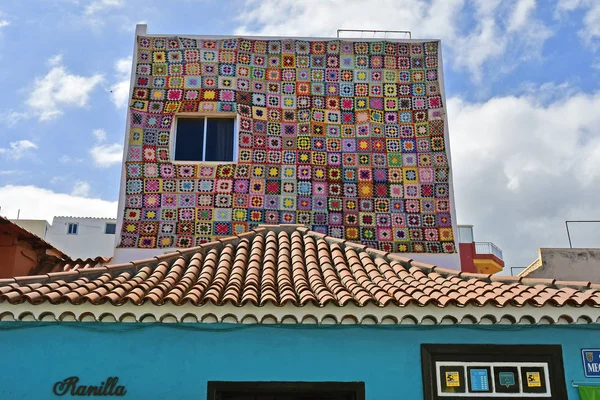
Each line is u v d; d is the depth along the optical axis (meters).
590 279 12.62
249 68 13.37
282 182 12.65
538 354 8.33
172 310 7.89
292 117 13.13
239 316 7.93
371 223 12.53
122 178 12.45
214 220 12.30
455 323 8.20
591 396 8.18
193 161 12.76
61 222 28.80
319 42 13.70
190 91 13.11
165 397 8.04
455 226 12.55
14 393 7.96
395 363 8.24
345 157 12.95
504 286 8.91
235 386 8.12
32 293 7.82
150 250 12.06
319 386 8.15
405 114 13.31
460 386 8.21
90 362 8.10
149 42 13.40
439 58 13.66
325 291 8.22
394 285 8.72
